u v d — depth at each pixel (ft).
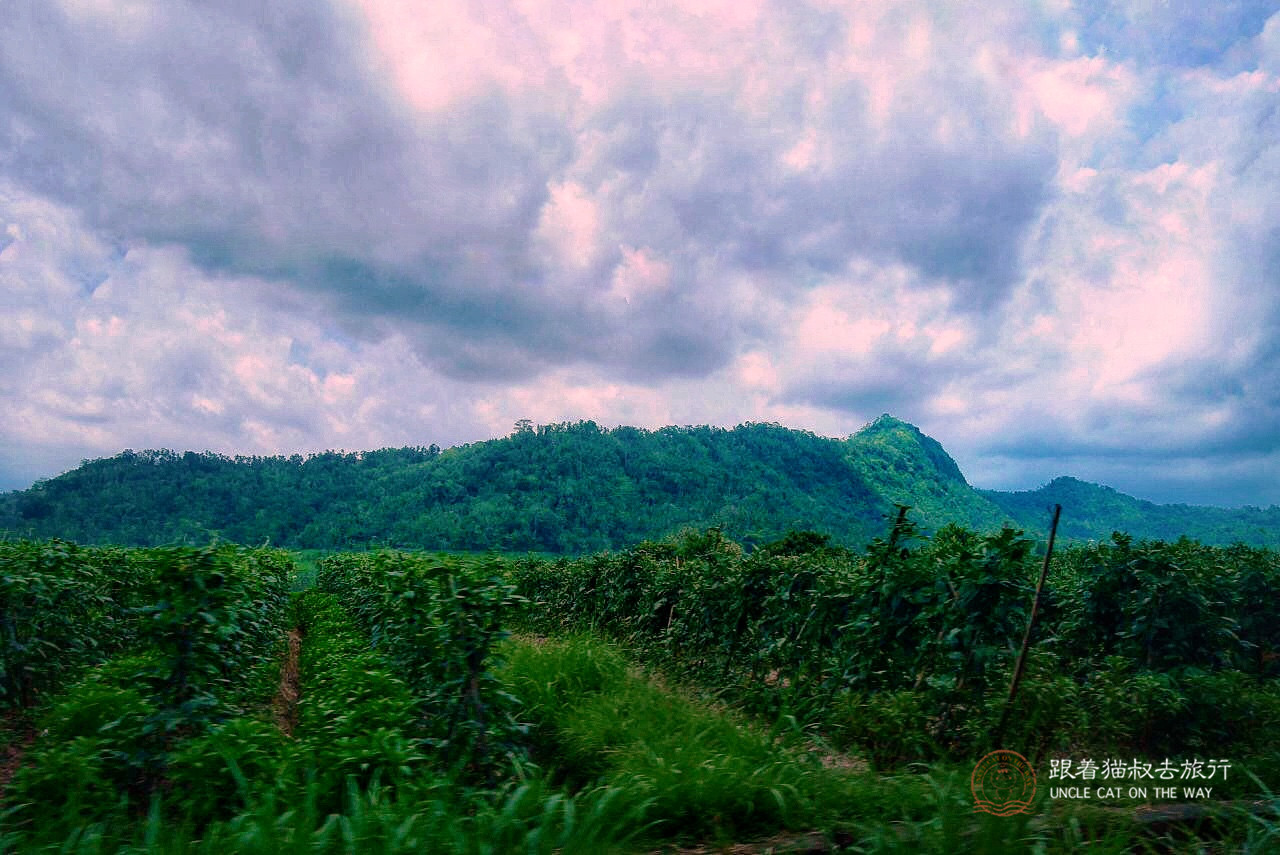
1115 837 9.04
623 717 17.20
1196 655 18.39
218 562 16.05
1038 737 14.32
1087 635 20.40
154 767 13.23
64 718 15.01
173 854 8.77
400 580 25.14
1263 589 21.88
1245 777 12.45
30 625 22.33
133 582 31.71
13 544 25.26
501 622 17.28
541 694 19.83
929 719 16.29
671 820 10.32
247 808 10.59
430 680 18.78
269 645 37.76
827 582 23.27
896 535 19.99
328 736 15.23
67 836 9.61
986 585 16.56
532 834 8.88
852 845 9.45
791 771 11.62
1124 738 15.38
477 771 15.30
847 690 19.15
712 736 14.79
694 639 31.55
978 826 9.30
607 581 44.98
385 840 8.56
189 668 15.55
